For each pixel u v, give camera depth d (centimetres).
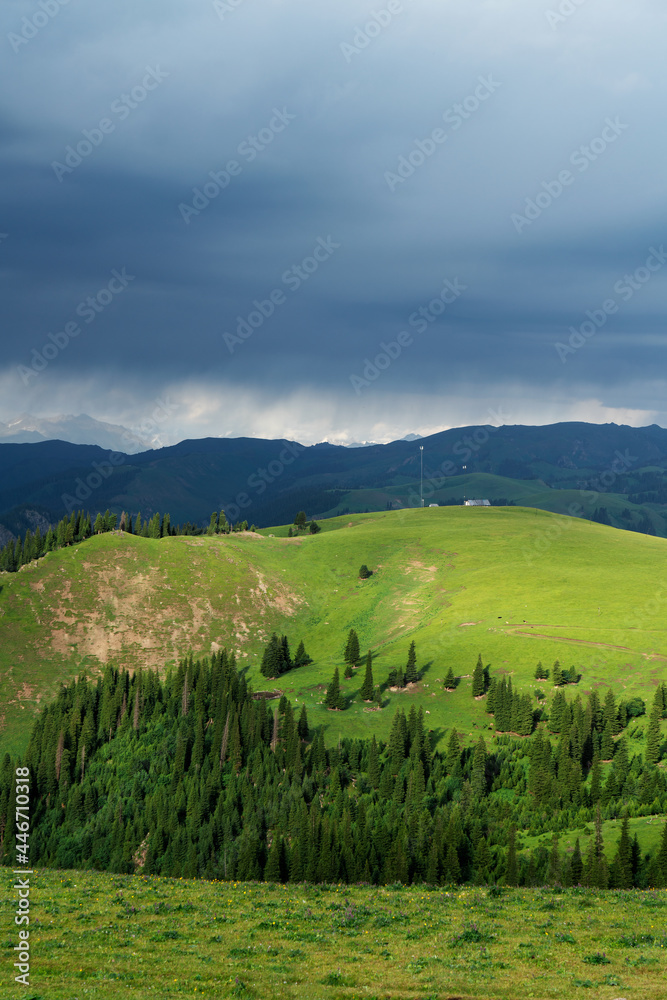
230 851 12031
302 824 10662
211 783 14525
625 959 3541
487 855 9569
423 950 3694
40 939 3647
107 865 13362
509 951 3691
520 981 3183
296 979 3188
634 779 12625
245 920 4225
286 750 15150
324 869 9906
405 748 14825
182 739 16050
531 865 9312
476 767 13425
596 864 8388
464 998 2972
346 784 14225
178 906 4469
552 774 13025
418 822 10788
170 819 13612
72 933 3784
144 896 4797
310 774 14638
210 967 3303
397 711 15662
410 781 13038
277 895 5119
